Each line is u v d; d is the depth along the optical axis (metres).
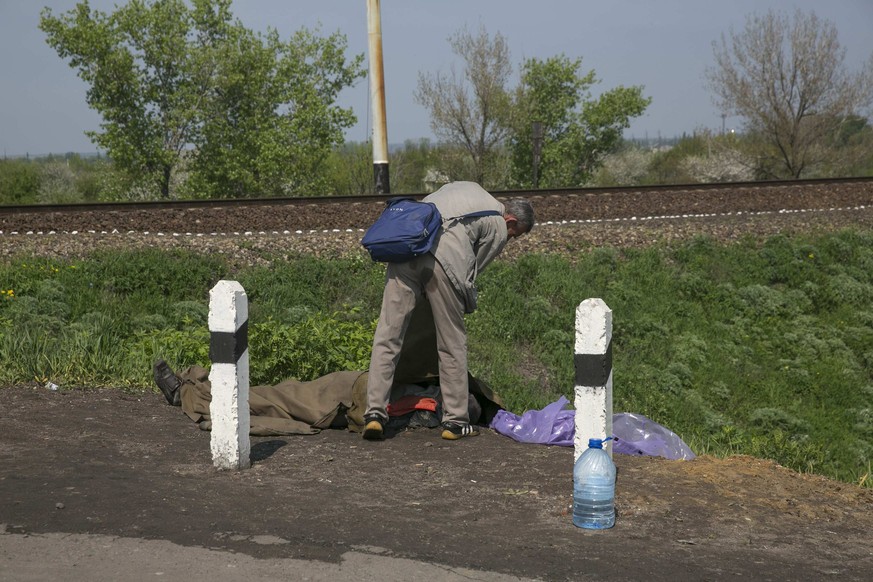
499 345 11.10
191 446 5.27
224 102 32.44
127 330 9.65
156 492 4.19
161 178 31.94
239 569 3.27
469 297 5.48
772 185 19.86
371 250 5.24
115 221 14.31
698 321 12.73
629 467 5.01
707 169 44.19
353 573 3.28
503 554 3.55
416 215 5.25
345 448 5.34
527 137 38.56
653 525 4.03
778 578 3.41
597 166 41.25
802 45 34.56
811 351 12.60
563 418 5.71
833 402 11.73
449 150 38.75
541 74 39.00
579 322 4.37
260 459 4.99
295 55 32.88
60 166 47.78
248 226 14.49
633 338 11.88
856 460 10.49
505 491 4.54
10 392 6.46
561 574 3.35
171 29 31.22
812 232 16.11
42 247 11.87
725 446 9.35
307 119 32.34
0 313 9.45
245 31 32.09
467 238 5.43
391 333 5.43
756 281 14.16
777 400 11.42
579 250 13.80
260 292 11.34
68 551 3.38
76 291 10.55
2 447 4.93
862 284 14.66
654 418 10.38
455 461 5.11
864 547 3.91
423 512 4.12
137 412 6.15
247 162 32.28
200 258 11.76
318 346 7.91
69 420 5.71
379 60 19.75
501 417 5.97
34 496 4.02
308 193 32.97
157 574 3.19
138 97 31.34
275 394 5.94
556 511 4.21
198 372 6.43
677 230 15.32
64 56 30.64
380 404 5.43
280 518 3.89
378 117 19.95
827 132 35.44
